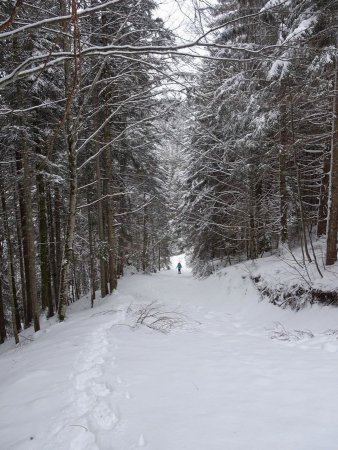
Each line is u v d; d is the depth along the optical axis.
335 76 9.93
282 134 13.22
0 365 6.87
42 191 14.38
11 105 10.94
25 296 18.86
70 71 7.27
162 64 5.24
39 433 3.38
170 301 15.00
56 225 18.12
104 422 3.58
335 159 10.05
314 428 3.37
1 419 3.79
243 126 13.21
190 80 5.51
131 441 3.21
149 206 25.59
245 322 10.41
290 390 4.30
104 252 16.09
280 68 9.13
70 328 9.05
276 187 16.19
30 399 4.22
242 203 16.72
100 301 15.81
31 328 14.49
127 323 8.91
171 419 3.60
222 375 4.89
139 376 4.84
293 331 8.04
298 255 12.80
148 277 22.80
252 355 5.95
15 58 9.24
